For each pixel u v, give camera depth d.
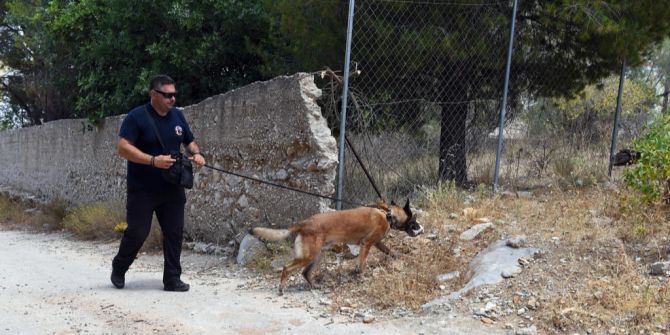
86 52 12.44
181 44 11.41
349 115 8.01
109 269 7.27
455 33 8.17
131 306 5.16
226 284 6.12
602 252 5.40
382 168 8.17
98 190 12.91
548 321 4.19
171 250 5.80
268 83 7.59
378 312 4.80
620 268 4.98
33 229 13.49
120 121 11.77
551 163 9.32
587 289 4.61
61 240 10.97
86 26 12.45
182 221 5.90
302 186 7.09
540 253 5.48
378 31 8.16
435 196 7.83
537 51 9.20
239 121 8.22
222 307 5.08
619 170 9.48
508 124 9.23
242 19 11.24
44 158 16.30
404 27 8.28
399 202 7.81
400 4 8.20
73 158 14.27
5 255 8.80
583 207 7.24
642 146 6.68
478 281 5.00
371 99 8.31
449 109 8.70
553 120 9.91
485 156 9.04
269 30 10.94
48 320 4.76
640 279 4.71
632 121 10.45
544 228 6.39
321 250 5.68
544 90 9.45
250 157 8.00
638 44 8.63
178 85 11.74
